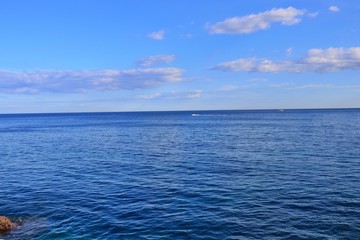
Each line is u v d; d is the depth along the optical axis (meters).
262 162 36.44
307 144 50.25
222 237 16.45
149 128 102.19
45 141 67.81
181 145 54.31
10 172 34.97
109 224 18.55
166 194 24.23
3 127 126.12
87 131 94.75
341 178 27.73
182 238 16.45
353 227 17.30
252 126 100.12
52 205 22.52
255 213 19.62
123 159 41.34
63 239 16.77
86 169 35.44
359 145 47.06
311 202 21.47
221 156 41.31
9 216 20.48
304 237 16.25
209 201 22.19
